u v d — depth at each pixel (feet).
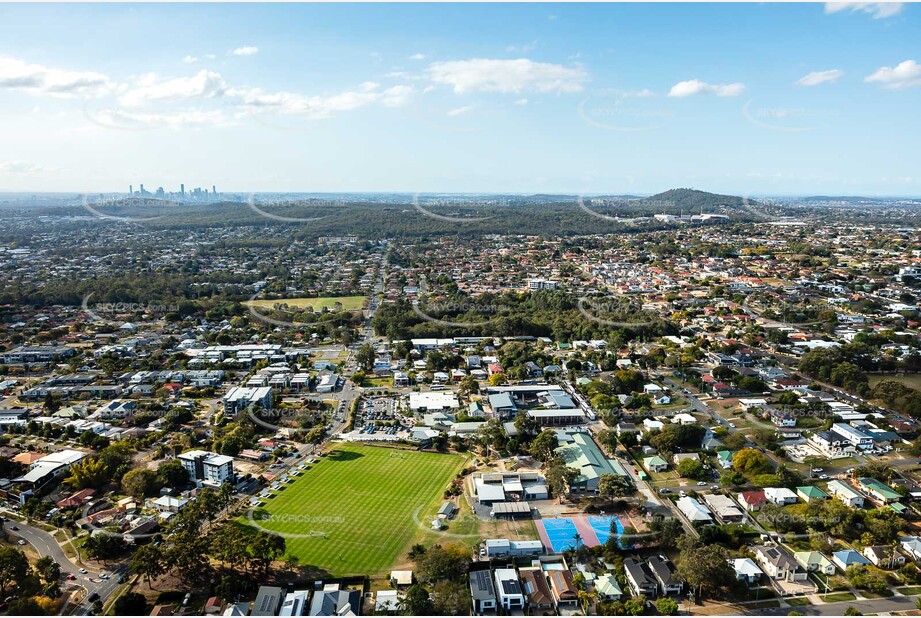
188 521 371.76
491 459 490.49
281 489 441.27
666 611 304.30
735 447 499.92
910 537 358.64
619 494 408.67
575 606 316.60
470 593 318.65
